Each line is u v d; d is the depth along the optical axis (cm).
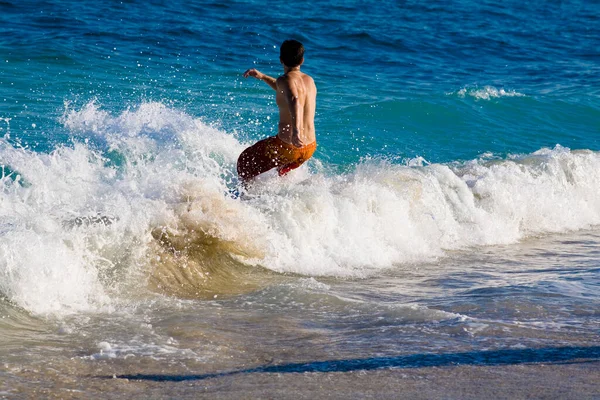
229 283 2350
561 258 2877
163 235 2366
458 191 3312
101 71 5272
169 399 1445
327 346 1764
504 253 2939
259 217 2650
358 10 9956
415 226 3017
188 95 4881
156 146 3681
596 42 9562
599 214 3697
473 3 11938
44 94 4512
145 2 8481
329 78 6100
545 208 3491
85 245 2205
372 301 2205
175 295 2203
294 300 2173
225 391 1479
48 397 1445
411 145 4603
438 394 1453
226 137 3888
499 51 8450
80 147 3244
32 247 2069
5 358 1638
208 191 2536
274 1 9800
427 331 1875
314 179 3023
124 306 2058
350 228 2798
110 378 1554
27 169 2875
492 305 2128
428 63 7381
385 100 5294
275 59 6569
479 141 4912
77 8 7638
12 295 1956
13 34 6194
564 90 6544
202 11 8456
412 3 11206
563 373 1567
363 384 1509
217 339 1816
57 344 1752
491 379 1532
